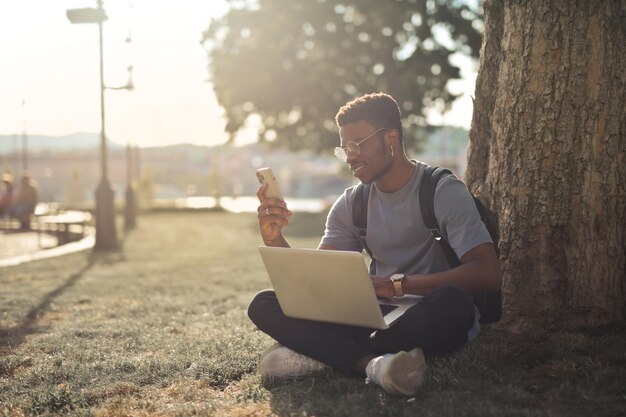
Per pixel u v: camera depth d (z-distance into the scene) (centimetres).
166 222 2644
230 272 952
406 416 268
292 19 2553
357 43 2547
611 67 379
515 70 398
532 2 390
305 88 2627
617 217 384
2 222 2178
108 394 333
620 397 283
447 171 337
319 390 309
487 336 387
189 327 518
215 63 2658
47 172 7762
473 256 320
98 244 1388
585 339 364
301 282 319
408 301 336
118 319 571
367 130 333
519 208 398
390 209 346
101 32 1247
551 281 390
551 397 286
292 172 9500
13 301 685
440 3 2498
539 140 391
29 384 359
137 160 3494
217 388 341
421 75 2527
